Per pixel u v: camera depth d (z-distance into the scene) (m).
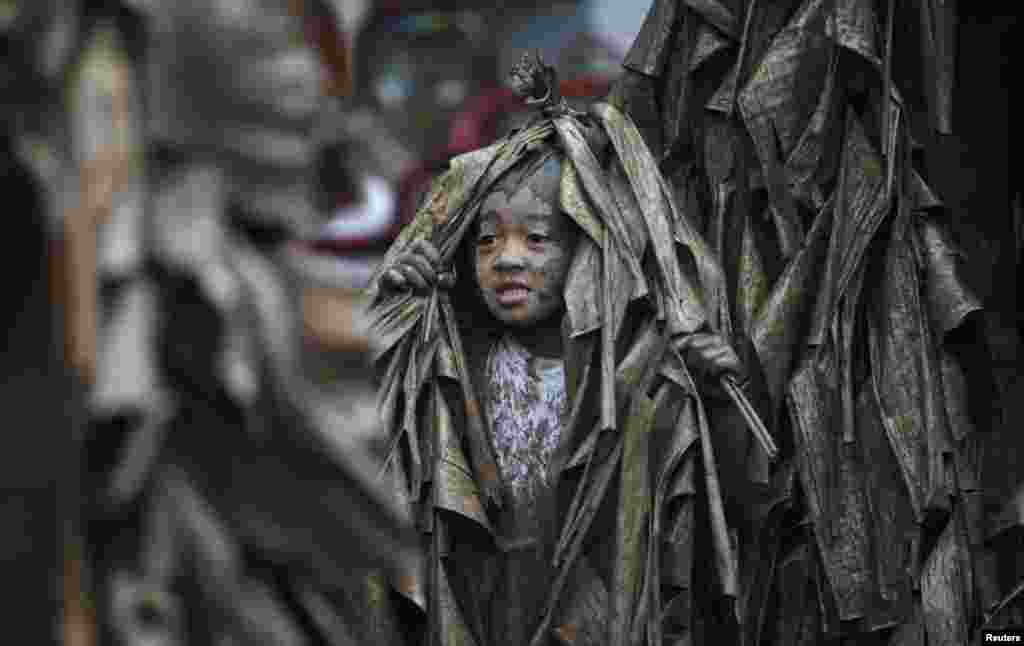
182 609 5.55
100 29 5.63
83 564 5.39
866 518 13.30
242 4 5.77
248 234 5.81
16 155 5.54
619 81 14.30
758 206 13.86
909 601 13.28
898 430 13.48
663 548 11.88
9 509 5.37
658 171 12.69
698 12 13.98
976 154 14.73
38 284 5.49
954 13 14.13
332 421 5.73
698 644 12.38
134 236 5.50
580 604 11.70
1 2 5.54
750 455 12.50
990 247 14.73
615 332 11.94
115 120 5.58
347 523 5.77
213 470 5.62
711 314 12.55
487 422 12.09
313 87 5.88
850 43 13.65
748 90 13.85
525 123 12.78
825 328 13.45
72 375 5.39
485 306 12.51
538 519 11.88
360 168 6.17
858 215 13.66
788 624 13.22
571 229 12.30
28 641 5.36
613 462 11.82
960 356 13.89
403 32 15.59
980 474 13.85
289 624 5.68
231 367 5.55
